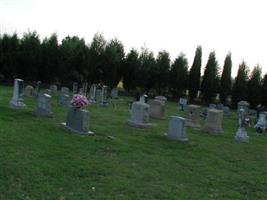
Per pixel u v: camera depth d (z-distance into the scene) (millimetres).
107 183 10406
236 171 14039
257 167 15258
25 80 50312
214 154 16719
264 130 28578
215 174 13133
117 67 54438
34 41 50125
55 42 50906
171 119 18641
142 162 13344
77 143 14734
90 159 12656
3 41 49000
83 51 52656
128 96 53500
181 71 55875
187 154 15812
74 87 38469
